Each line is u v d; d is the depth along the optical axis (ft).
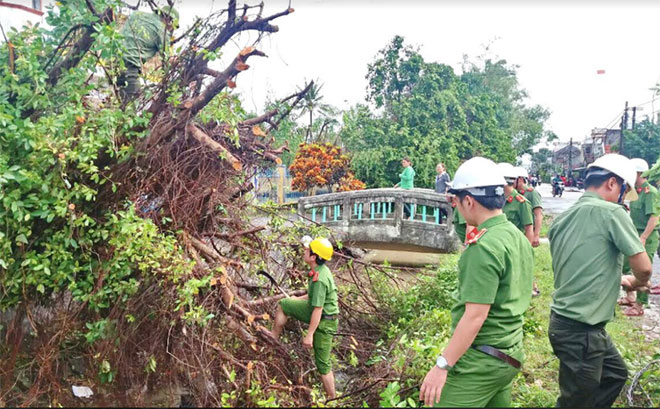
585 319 9.89
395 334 16.89
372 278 20.06
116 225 11.74
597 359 9.98
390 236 32.58
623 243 9.82
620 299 21.47
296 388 12.49
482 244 8.36
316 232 18.37
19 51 12.20
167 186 12.84
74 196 11.87
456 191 9.03
